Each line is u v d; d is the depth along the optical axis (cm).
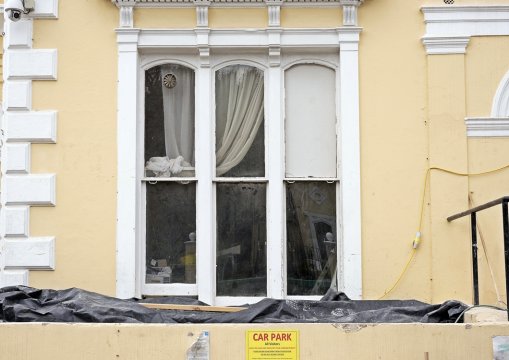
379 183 696
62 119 702
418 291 684
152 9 713
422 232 690
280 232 702
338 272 704
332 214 716
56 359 504
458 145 695
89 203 693
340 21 712
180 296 700
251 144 728
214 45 711
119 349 504
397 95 704
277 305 575
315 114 728
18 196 689
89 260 687
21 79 704
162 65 734
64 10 711
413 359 499
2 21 772
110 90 705
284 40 711
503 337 496
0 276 687
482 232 687
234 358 502
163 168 724
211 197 710
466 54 705
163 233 717
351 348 502
